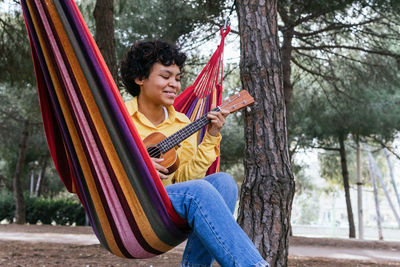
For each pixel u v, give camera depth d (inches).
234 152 496.1
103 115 64.1
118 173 65.2
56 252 267.6
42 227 548.7
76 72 64.1
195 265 76.1
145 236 66.6
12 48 332.8
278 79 142.6
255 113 140.1
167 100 80.6
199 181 64.2
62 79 64.7
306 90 458.3
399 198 961.5
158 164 75.7
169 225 64.2
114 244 69.4
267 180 136.9
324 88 433.4
